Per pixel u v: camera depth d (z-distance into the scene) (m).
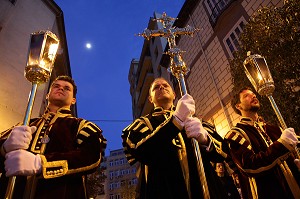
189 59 12.80
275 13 4.59
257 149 2.79
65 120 2.51
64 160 2.00
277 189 2.53
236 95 3.71
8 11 11.04
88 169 2.11
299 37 4.15
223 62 10.20
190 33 3.01
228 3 10.34
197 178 2.13
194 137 2.04
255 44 4.74
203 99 10.99
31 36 2.38
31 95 2.10
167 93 2.87
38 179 1.96
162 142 2.12
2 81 9.53
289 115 4.04
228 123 9.16
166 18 3.11
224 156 2.47
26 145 1.83
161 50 19.09
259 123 3.21
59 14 14.28
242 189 2.93
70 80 3.09
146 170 2.34
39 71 2.18
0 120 8.90
